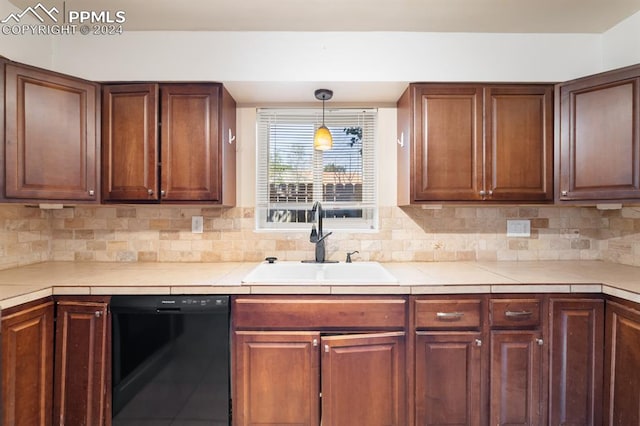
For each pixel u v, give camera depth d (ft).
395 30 5.97
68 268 6.20
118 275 5.58
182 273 5.77
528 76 6.00
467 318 4.97
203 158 5.98
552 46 6.06
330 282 5.03
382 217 7.07
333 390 4.86
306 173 7.33
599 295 5.03
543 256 7.08
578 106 5.72
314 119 7.31
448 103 6.02
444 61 6.01
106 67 5.91
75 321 4.90
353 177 7.32
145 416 4.87
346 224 7.37
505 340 4.98
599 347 4.97
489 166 5.98
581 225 7.07
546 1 5.18
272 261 6.73
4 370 4.24
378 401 4.93
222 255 7.01
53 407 4.87
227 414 4.89
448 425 4.95
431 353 4.96
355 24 5.78
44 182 5.32
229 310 4.95
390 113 7.11
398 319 4.98
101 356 4.88
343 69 5.99
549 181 5.97
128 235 6.97
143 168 5.91
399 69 5.99
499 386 4.95
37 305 4.67
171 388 4.88
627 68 5.20
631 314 4.55
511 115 6.00
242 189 7.09
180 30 5.95
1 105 4.94
